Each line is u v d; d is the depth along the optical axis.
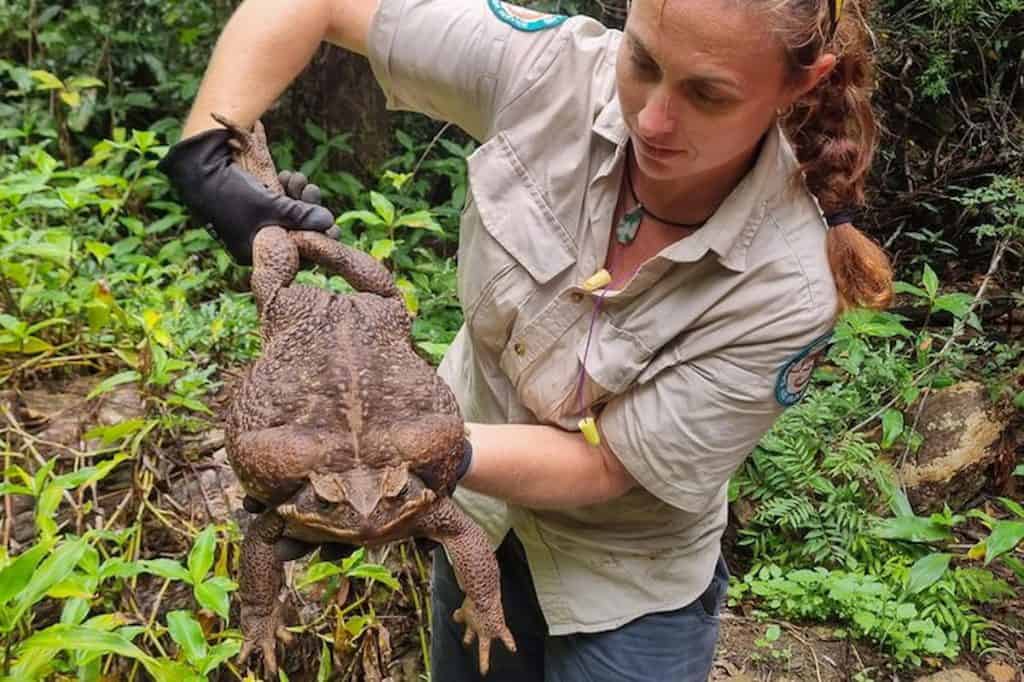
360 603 2.44
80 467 2.51
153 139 3.39
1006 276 4.58
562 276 1.62
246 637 1.36
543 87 1.60
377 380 1.32
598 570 1.82
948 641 3.12
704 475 1.63
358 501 1.21
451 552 1.40
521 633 2.04
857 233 1.63
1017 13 4.67
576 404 1.63
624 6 4.43
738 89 1.27
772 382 1.57
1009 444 3.83
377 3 1.65
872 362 3.78
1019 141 4.66
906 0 4.73
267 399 1.29
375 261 1.56
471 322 1.73
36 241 2.84
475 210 1.69
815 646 3.14
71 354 2.84
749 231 1.52
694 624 1.91
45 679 1.99
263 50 1.58
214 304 3.34
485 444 1.53
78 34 4.61
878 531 3.21
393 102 1.76
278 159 4.36
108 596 2.28
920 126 5.00
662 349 1.59
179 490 2.56
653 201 1.56
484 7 1.64
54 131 3.99
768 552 3.46
